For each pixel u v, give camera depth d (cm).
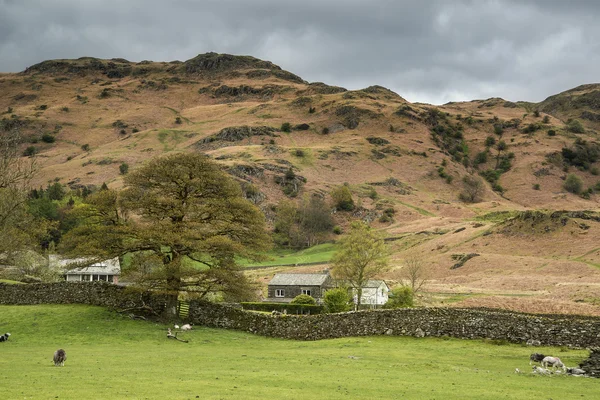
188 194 6469
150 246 6203
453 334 5044
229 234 6431
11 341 5019
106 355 4244
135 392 2747
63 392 2694
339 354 4406
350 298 9406
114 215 6469
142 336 5331
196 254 6297
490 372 3619
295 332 5578
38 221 8438
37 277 9544
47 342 4991
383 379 3303
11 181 6850
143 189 6481
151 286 6006
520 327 4822
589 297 10769
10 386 2823
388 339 5106
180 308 6500
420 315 5209
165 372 3434
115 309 6197
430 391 2980
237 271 6450
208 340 5319
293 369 3653
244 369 3631
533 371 3612
